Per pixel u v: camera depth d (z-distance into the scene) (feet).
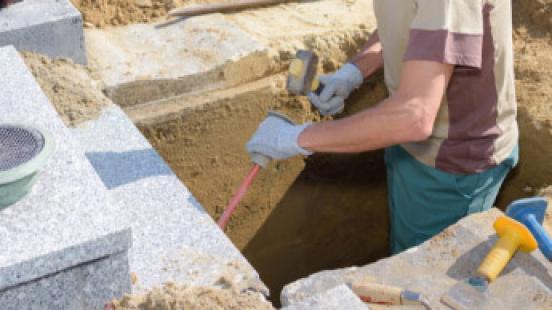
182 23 12.23
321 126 7.87
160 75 10.76
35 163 5.82
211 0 13.28
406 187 9.89
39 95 7.60
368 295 7.02
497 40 8.05
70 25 10.21
